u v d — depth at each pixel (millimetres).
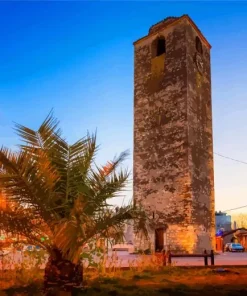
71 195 6891
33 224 6707
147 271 12484
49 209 6449
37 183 6188
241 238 46719
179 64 29312
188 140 27141
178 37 30047
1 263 10281
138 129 30688
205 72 31984
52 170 6766
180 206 26219
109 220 6734
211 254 15312
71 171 6918
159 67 30734
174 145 27781
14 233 6645
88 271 11727
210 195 29016
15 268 10055
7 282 9023
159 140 28891
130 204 7008
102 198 6746
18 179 6059
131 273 11633
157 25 32875
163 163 28125
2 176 5957
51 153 6883
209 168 29672
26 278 9375
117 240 7016
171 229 26250
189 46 29891
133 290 8516
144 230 7227
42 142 6805
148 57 31953
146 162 29344
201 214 26984
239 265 15172
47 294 6637
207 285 9539
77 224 5766
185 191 26219
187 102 27984
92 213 6730
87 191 6715
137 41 33219
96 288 8531
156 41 32062
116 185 6855
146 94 31031
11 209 6367
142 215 7121
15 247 8383
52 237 6750
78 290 7445
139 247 27125
